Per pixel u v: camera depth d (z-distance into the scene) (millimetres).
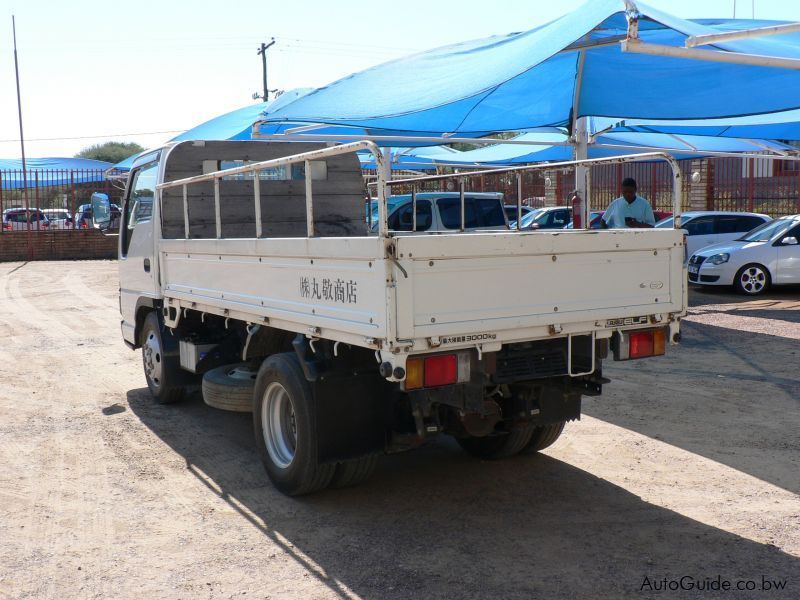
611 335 4902
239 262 5520
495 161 23469
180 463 6047
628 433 6637
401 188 23375
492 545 4480
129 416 7438
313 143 7914
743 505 5031
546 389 5164
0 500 5258
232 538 4621
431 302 4062
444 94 9367
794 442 6293
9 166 33500
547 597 3855
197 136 16656
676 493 5262
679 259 5055
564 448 6277
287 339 5543
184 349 7133
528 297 4406
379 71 11695
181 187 7258
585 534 4613
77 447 6461
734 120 16188
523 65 8727
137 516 4977
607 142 21266
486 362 4379
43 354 10719
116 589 3992
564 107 13555
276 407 5391
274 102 11477
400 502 5180
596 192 28031
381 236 3926
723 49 9273
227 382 6039
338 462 4867
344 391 4859
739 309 13805
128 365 9945
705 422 6902
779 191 23250
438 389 4656
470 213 12609
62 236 29312
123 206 8367
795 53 9250
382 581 4051
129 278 8188
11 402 8008
